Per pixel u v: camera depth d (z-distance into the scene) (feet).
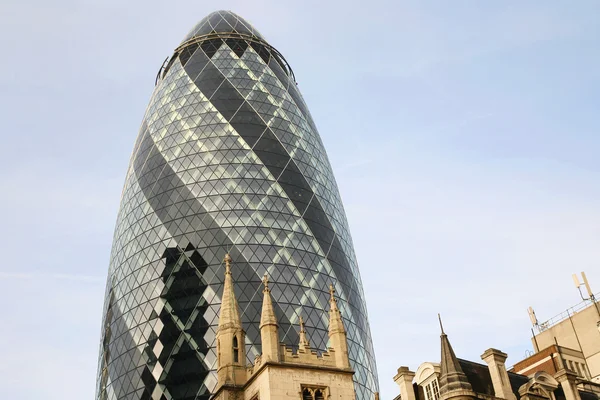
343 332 244.83
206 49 451.53
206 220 370.12
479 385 250.37
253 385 230.07
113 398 348.79
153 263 368.07
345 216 424.05
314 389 226.38
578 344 362.53
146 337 348.79
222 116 411.95
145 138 426.10
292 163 404.77
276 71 452.76
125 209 404.98
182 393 324.39
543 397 253.85
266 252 361.30
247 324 333.01
